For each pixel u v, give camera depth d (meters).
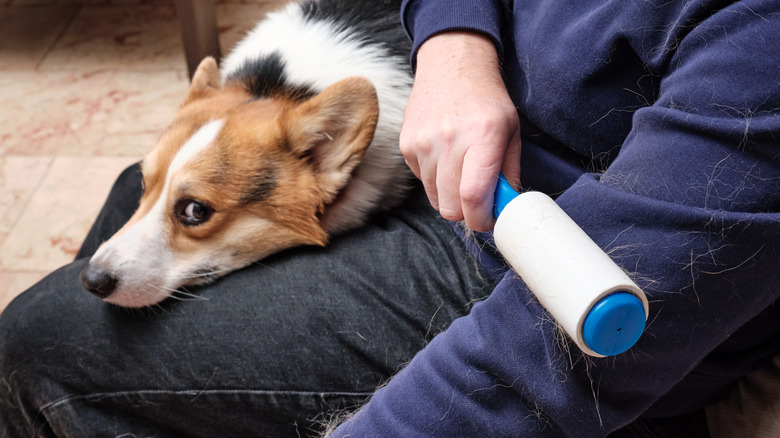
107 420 0.98
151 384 0.96
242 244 1.18
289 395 0.94
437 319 0.93
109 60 2.65
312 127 1.16
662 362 0.69
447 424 0.72
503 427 0.71
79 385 0.98
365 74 1.29
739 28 0.63
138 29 2.79
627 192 0.66
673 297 0.64
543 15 0.89
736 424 0.95
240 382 0.94
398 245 1.03
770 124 0.59
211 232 1.17
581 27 0.81
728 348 0.86
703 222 0.62
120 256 1.10
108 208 1.38
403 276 0.97
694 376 0.88
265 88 1.30
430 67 0.91
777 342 0.86
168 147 1.20
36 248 1.97
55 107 2.44
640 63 0.77
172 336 0.97
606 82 0.80
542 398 0.68
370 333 0.93
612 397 0.71
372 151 1.23
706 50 0.65
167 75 2.57
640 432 0.98
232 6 2.86
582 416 0.69
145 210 1.18
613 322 0.57
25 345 0.99
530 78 0.90
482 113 0.80
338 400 0.94
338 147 1.18
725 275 0.64
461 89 0.85
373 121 1.14
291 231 1.18
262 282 1.01
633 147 0.68
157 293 1.08
